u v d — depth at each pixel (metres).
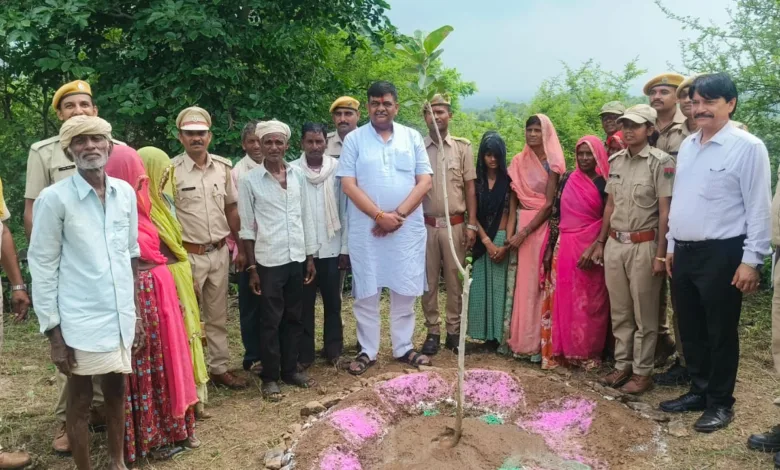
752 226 3.54
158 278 3.63
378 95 4.55
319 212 4.82
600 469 3.48
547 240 4.90
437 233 5.11
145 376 3.57
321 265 4.93
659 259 4.16
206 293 4.55
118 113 6.46
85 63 6.85
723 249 3.66
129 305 3.18
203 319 4.62
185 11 6.25
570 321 4.75
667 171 4.11
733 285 3.69
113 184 3.14
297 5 7.27
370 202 4.58
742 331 5.42
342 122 5.41
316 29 7.30
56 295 3.01
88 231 3.03
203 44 6.69
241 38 6.93
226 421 4.16
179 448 3.76
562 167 4.82
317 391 4.59
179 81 6.68
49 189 2.98
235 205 4.78
